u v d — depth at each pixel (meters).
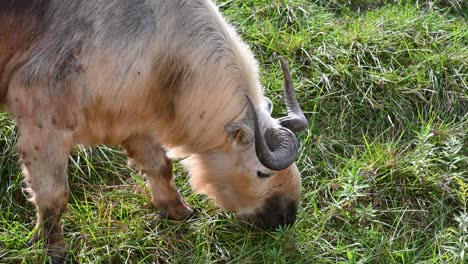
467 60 5.46
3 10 4.15
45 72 4.13
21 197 4.73
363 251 4.57
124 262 4.43
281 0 5.70
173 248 4.51
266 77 5.29
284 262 4.41
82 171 4.81
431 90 5.34
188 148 4.47
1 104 4.38
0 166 4.76
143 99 4.25
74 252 4.44
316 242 4.57
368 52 5.46
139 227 4.57
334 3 5.86
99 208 4.62
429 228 4.76
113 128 4.32
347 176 4.89
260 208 4.50
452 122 5.27
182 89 4.27
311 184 4.90
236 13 5.58
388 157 4.98
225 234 4.59
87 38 4.12
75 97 4.16
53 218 4.34
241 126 4.28
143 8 4.18
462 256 4.44
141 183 4.77
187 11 4.24
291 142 4.25
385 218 4.81
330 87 5.29
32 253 4.36
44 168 4.25
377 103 5.28
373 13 5.75
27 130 4.22
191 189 4.80
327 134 5.18
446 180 4.91
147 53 4.17
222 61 4.27
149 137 4.52
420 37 5.59
